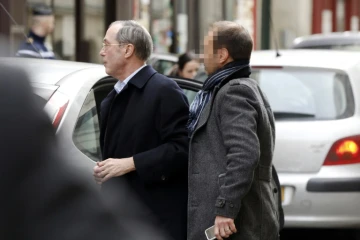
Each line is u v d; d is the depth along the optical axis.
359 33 29.91
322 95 15.00
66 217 5.33
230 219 8.70
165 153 9.15
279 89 15.20
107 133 9.40
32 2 27.23
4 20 24.02
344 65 15.38
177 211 9.34
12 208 5.08
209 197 8.91
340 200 14.21
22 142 5.11
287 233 16.89
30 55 16.38
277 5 59.34
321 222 14.21
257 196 9.11
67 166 5.50
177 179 9.40
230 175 8.69
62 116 9.33
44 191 5.21
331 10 73.56
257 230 9.10
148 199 9.27
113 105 9.41
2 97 5.12
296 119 14.73
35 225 5.16
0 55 5.89
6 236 5.05
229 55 9.20
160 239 6.17
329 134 14.38
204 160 8.99
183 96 9.35
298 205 14.20
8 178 5.07
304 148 14.34
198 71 17.58
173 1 42.78
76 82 9.91
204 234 8.88
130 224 6.05
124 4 35.81
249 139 8.73
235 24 9.25
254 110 8.88
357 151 14.37
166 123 9.23
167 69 22.19
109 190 8.84
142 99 9.29
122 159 9.17
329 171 14.27
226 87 9.01
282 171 14.39
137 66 9.42
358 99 14.84
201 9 46.03
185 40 44.34
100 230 5.60
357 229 15.16
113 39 9.41
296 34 60.25
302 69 15.37
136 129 9.24
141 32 9.43
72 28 32.19
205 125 9.08
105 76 10.67
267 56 16.03
